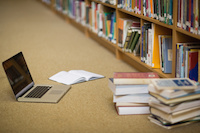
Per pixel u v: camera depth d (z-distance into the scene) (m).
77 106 2.18
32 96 2.30
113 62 3.34
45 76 2.85
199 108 1.84
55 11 6.86
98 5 3.89
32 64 3.26
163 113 1.80
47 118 2.00
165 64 2.41
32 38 4.57
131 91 1.96
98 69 3.08
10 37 4.65
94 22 4.12
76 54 3.67
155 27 2.49
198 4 1.87
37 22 5.90
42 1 8.30
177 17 2.15
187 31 2.04
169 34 2.53
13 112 2.09
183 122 1.85
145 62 2.71
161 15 2.34
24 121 1.97
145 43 2.67
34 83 2.62
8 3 8.63
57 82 2.67
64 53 3.72
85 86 2.57
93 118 2.00
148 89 1.84
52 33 4.94
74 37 4.64
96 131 1.83
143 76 1.99
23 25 5.60
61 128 1.87
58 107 2.17
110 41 3.64
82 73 2.81
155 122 1.90
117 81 1.92
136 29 2.95
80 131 1.83
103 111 2.10
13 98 2.33
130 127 1.87
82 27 5.02
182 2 2.06
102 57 3.54
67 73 2.82
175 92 1.72
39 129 1.86
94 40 4.45
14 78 2.27
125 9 3.11
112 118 1.99
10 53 3.74
